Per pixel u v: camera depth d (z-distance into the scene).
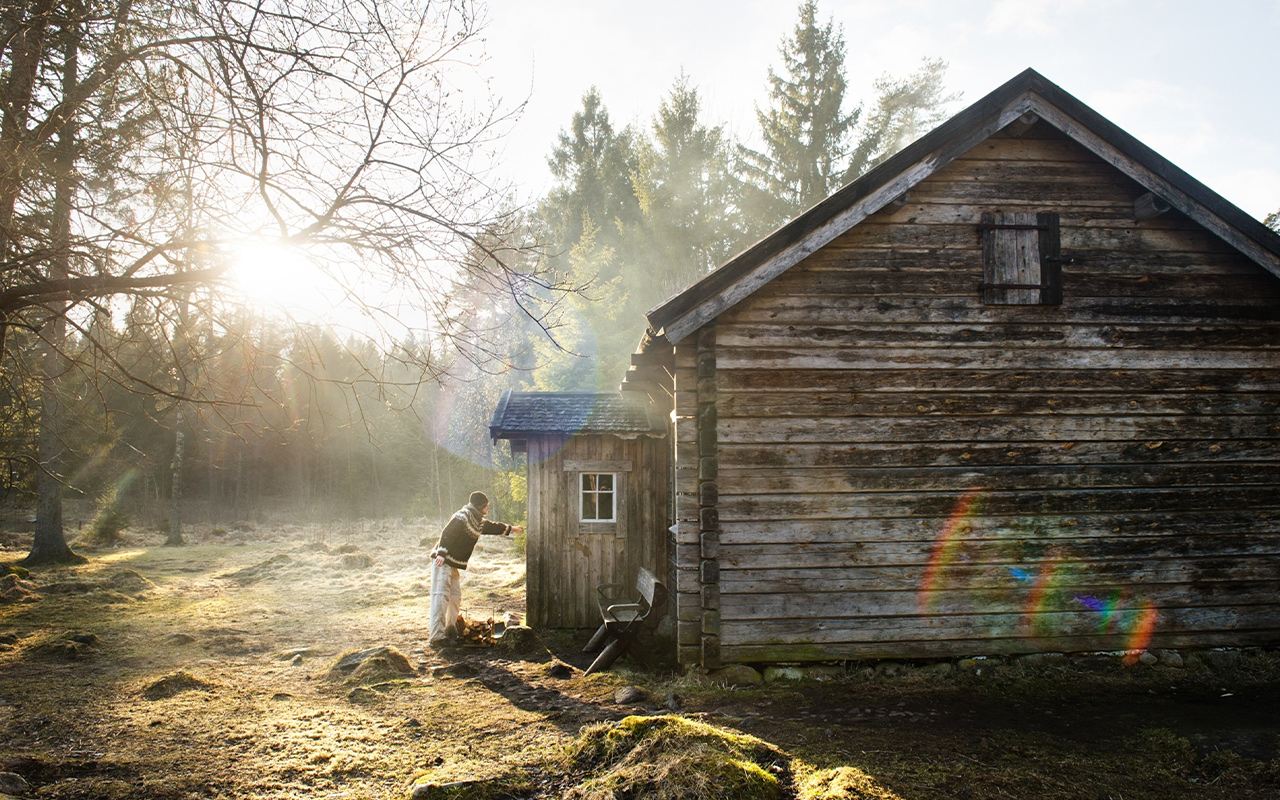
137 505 35.47
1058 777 4.35
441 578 8.54
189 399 4.93
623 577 9.88
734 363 6.86
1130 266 7.12
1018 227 7.06
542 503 9.94
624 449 10.01
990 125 6.76
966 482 6.89
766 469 6.83
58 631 9.19
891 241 7.00
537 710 5.92
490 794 4.21
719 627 6.74
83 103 4.88
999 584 6.88
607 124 39.44
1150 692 6.11
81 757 4.73
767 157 30.95
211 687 6.48
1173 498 7.04
